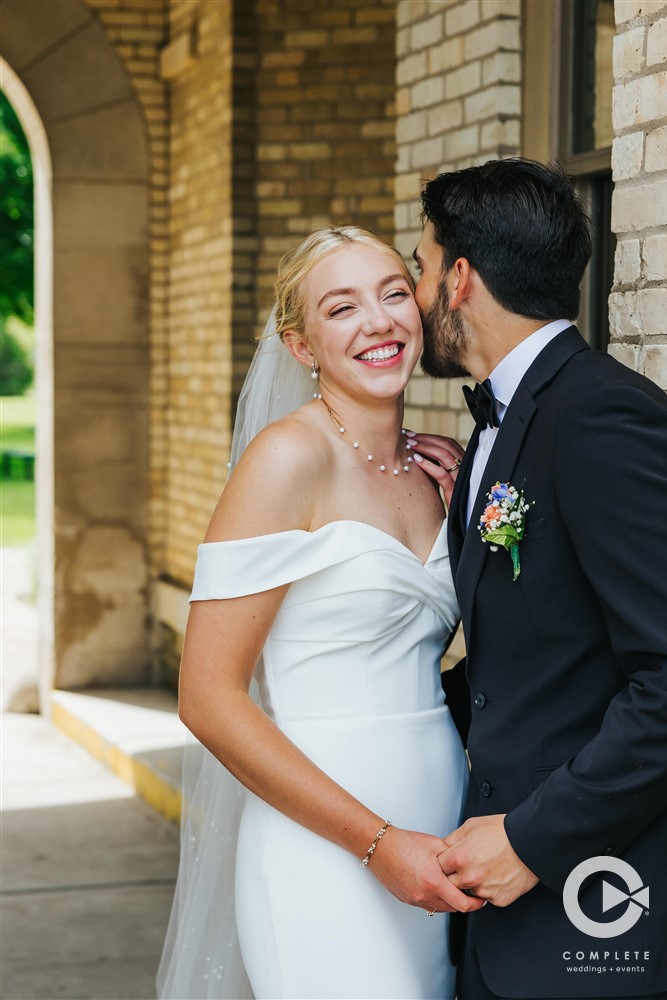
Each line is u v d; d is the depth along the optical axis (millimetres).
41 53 6730
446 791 2252
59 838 5273
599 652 1935
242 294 6184
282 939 2148
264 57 6086
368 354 2191
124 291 7004
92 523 7066
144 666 7207
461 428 3812
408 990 2166
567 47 3410
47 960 4133
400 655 2225
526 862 1870
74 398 6977
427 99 4004
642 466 1791
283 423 2207
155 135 6977
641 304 2428
